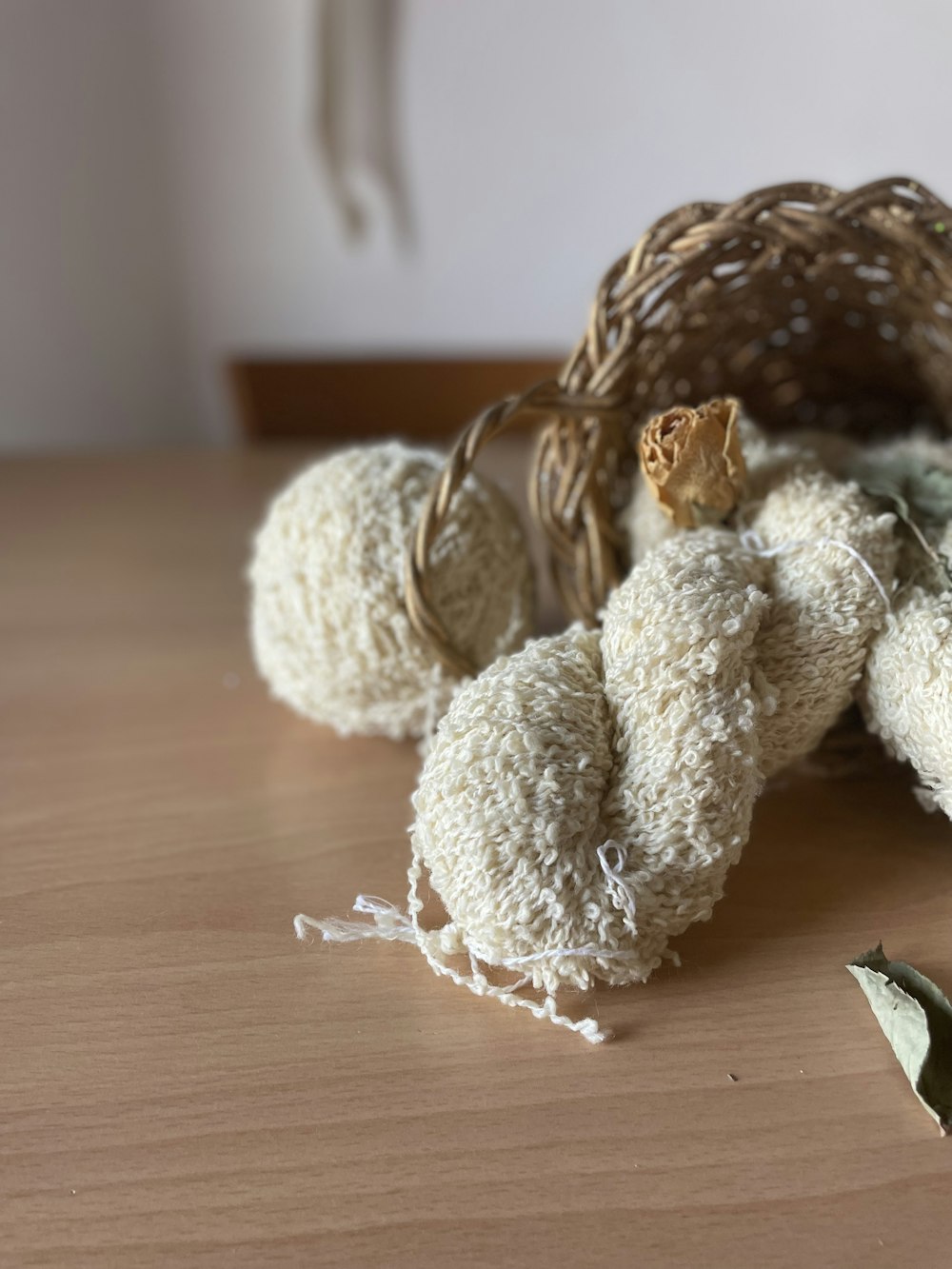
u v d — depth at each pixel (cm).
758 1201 20
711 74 63
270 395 71
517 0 62
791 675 26
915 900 27
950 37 60
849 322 37
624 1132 22
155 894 29
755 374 40
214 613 46
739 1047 24
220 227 70
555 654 26
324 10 62
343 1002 25
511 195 68
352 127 66
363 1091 23
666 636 25
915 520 29
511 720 24
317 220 69
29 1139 22
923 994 24
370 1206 21
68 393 73
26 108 64
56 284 69
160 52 65
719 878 25
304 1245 20
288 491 33
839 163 64
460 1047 24
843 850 29
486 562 32
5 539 54
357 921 28
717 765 24
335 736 37
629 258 30
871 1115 22
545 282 71
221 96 66
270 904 28
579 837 24
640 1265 20
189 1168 21
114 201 68
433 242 70
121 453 67
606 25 62
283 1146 22
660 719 24
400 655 31
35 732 37
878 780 32
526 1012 25
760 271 32
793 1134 22
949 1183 21
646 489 33
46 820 32
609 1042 24
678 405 38
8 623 45
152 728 37
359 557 30
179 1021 25
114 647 43
